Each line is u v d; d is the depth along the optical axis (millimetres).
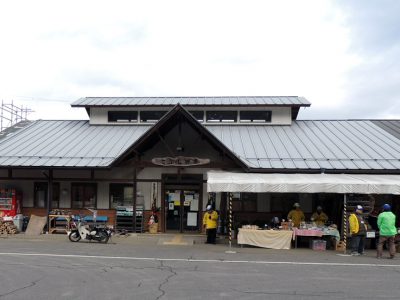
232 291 8484
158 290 8477
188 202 21219
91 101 26516
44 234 19922
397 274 10938
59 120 27141
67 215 20500
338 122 26359
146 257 13289
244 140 22578
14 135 24094
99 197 21625
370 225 17422
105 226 18062
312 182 16234
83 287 8711
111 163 19891
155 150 21500
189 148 21328
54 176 21672
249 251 15367
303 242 17703
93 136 23734
